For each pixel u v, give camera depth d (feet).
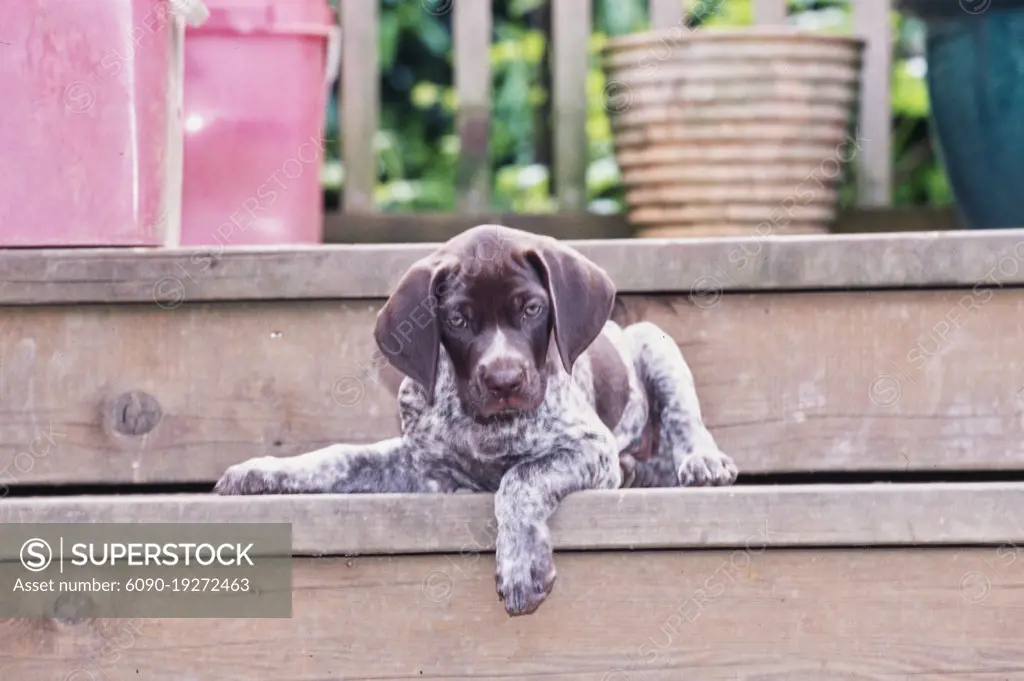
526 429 17.11
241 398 18.71
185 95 22.53
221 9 22.35
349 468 17.70
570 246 18.62
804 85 25.35
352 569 16.25
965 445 18.30
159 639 16.25
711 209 25.76
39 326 18.49
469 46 28.27
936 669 16.21
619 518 16.05
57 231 18.52
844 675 16.20
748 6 34.78
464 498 16.16
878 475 19.35
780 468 18.65
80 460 18.57
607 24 35.83
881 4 28.14
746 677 16.21
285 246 18.60
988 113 22.50
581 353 17.34
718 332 18.76
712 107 25.38
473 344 16.81
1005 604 16.20
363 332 18.74
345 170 28.48
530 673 16.20
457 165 28.53
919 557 16.21
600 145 35.17
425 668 16.22
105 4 18.47
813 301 18.52
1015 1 21.99
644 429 18.85
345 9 28.30
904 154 34.60
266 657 16.25
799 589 16.21
